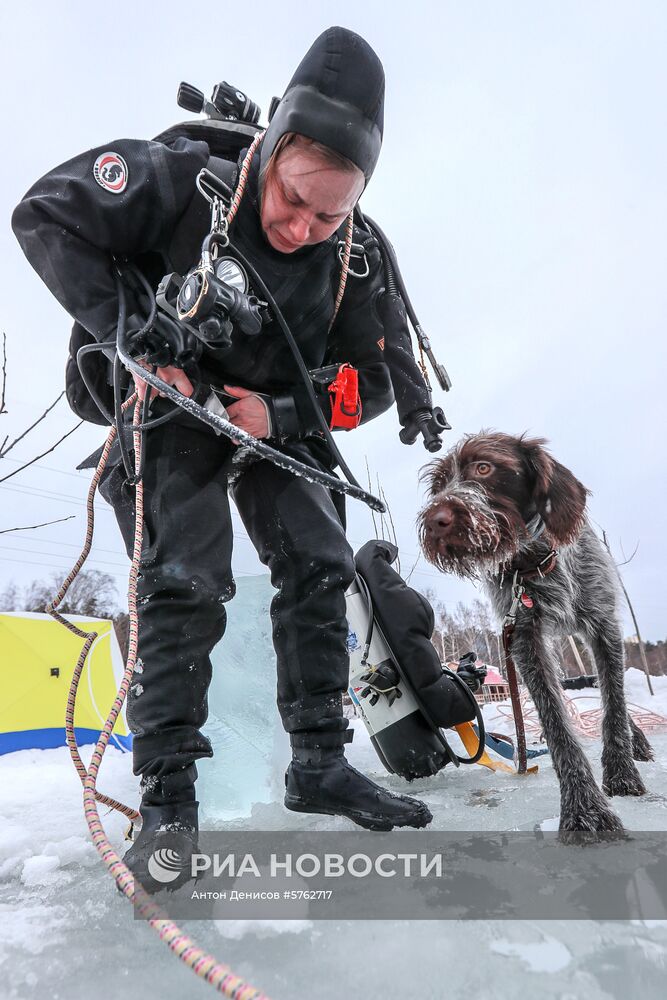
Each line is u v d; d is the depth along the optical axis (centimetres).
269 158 186
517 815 210
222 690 244
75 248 178
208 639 180
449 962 115
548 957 115
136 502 175
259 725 244
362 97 179
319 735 202
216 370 199
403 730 276
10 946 130
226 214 187
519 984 107
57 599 186
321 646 205
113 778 332
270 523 213
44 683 538
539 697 249
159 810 163
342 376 212
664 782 268
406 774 279
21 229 180
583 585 292
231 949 125
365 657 281
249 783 239
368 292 224
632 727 330
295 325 205
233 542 196
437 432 216
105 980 116
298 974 114
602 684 283
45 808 265
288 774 208
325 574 207
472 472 293
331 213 187
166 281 174
